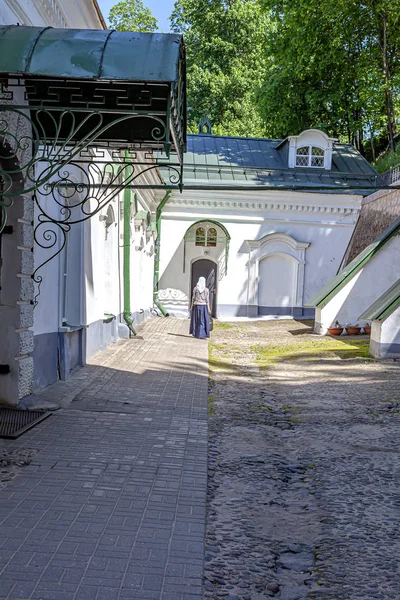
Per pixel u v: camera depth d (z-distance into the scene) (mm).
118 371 11258
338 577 3883
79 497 4969
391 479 5793
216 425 7824
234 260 26297
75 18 10211
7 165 7324
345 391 10336
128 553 3988
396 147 28266
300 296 26469
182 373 11531
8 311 7672
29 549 3967
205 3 39594
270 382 11328
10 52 5359
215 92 38125
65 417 7633
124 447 6492
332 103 31859
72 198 10875
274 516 4898
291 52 30047
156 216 25281
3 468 5578
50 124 7840
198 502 5004
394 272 19297
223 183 26000
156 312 25797
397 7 26266
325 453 6691
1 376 7727
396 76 27531
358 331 19156
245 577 3852
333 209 26234
